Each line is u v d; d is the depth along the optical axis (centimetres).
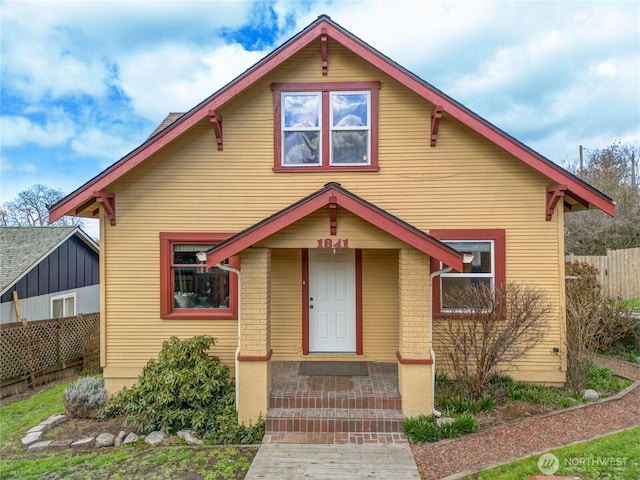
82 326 1216
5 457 540
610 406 591
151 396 600
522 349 688
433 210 721
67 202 685
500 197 712
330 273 772
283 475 449
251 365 580
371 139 727
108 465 494
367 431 554
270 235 582
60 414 684
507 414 577
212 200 736
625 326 872
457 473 438
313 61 734
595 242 1759
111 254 734
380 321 757
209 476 461
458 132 719
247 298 591
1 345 988
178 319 732
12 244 1369
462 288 714
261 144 737
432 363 573
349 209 563
